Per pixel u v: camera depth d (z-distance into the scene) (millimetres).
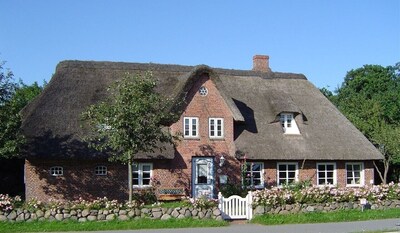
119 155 29000
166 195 33000
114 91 32875
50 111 32562
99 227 22984
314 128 38906
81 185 31594
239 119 35250
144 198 32844
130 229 23047
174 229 23156
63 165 31438
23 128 30922
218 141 35062
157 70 38656
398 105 55781
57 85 34875
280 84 42344
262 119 38000
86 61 37594
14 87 28547
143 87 26703
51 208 23781
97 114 26500
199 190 34281
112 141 26062
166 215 24703
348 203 28297
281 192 27391
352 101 54094
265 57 44625
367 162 39281
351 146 38500
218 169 34812
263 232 22266
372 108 50375
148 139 26703
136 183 33094
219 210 25422
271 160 36219
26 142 29891
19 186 35969
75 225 23000
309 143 37531
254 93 40219
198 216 25078
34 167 30969
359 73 72000
